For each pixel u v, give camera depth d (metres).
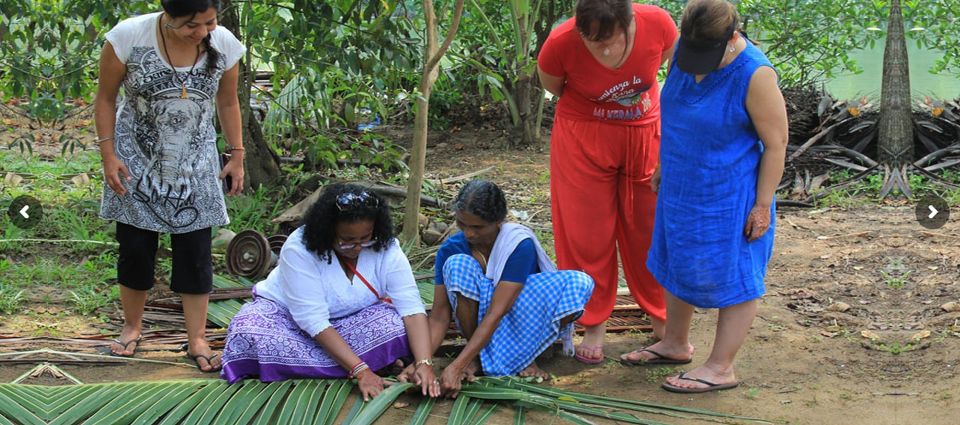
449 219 6.55
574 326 4.89
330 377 3.98
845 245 6.29
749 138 3.86
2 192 6.70
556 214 4.48
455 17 5.33
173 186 4.14
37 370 4.13
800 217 6.98
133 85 4.02
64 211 6.25
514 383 3.99
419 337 4.00
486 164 8.45
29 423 3.54
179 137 4.11
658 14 4.09
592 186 4.34
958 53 9.38
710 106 3.79
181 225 4.17
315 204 3.89
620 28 3.79
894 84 7.77
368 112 9.69
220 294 5.01
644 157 4.33
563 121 4.38
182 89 4.05
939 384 4.16
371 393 3.76
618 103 4.21
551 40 4.14
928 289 5.40
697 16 3.63
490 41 9.21
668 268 4.10
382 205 3.96
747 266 3.97
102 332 4.71
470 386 3.91
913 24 9.21
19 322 4.79
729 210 3.87
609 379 4.30
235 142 4.35
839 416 3.88
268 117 6.91
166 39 3.96
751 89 3.73
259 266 5.27
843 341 4.72
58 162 7.56
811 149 8.10
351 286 4.03
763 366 4.43
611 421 3.78
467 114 9.87
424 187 6.93
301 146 6.64
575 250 4.43
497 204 3.98
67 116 7.04
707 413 3.85
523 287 4.13
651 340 4.80
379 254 4.06
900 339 4.71
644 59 4.07
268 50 6.09
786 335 4.80
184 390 3.82
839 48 9.19
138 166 4.13
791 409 3.95
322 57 5.92
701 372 4.15
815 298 5.33
